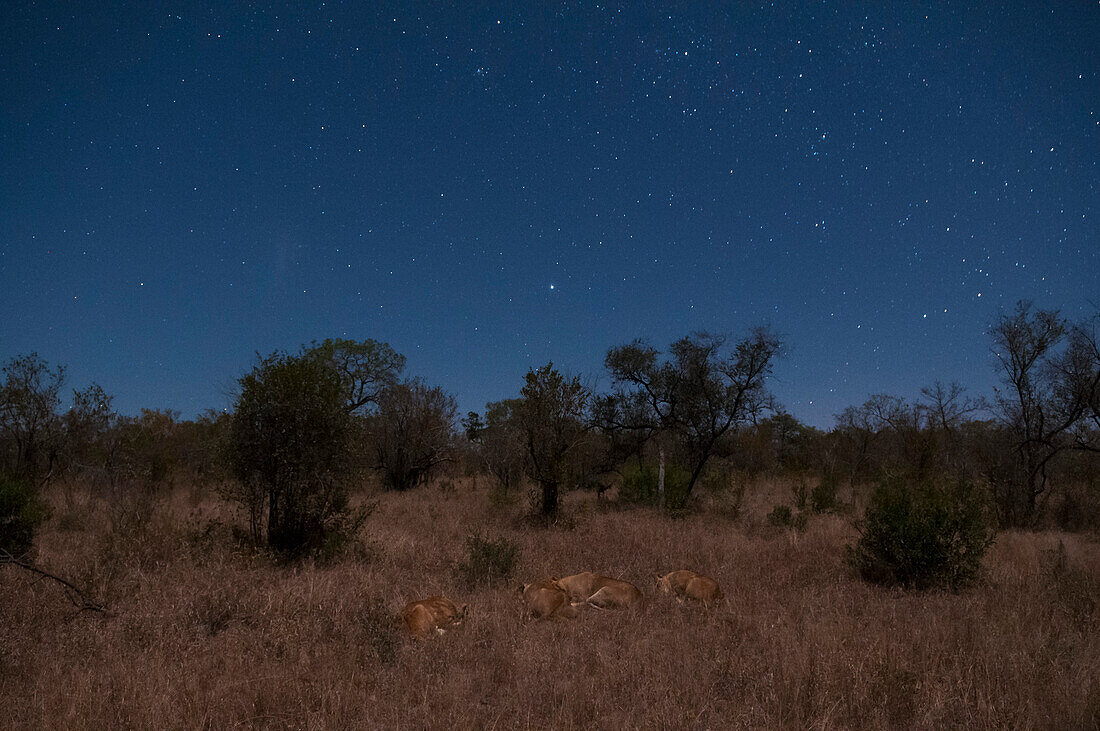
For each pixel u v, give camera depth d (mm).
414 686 5602
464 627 7109
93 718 4660
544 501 17500
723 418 24391
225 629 7074
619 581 8570
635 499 22219
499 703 5426
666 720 4848
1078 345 20172
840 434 36219
